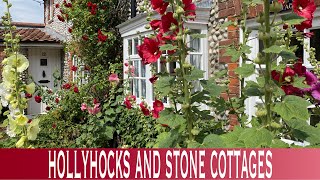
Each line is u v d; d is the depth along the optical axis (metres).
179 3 1.82
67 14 8.66
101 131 4.88
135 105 5.65
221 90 1.77
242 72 1.47
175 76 1.89
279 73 1.69
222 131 2.15
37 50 12.18
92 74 8.09
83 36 8.19
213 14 5.57
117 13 8.76
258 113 1.41
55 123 5.54
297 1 1.43
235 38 4.27
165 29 1.87
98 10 8.47
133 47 7.44
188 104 1.70
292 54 1.46
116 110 5.12
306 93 1.92
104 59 8.70
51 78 12.44
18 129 1.71
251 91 1.49
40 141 4.98
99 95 7.21
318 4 3.22
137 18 6.72
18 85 1.74
